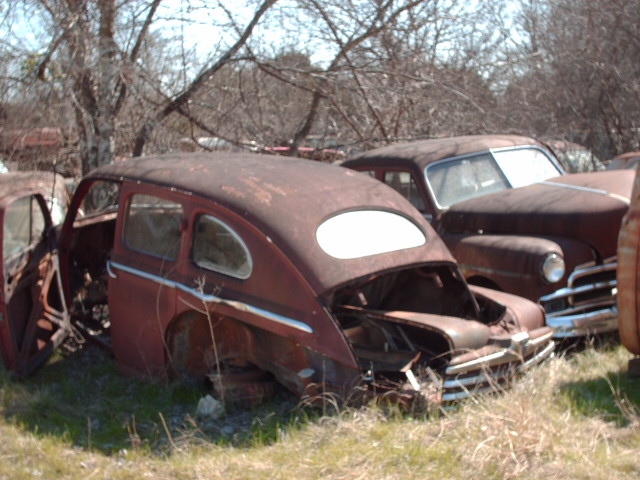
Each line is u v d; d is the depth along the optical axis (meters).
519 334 4.66
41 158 9.79
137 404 4.99
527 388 4.38
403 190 7.43
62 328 6.04
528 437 3.71
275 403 4.84
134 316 5.39
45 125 9.24
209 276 4.88
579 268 5.80
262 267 4.60
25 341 5.45
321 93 10.69
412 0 10.44
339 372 4.30
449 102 11.15
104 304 6.62
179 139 11.01
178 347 5.20
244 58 10.34
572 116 13.36
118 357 5.58
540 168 7.79
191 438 4.25
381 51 10.66
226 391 4.77
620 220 5.83
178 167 5.52
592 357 5.31
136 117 10.53
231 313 4.70
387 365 4.49
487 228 6.56
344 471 3.58
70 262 6.40
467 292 5.14
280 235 4.59
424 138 11.09
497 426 3.82
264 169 5.35
